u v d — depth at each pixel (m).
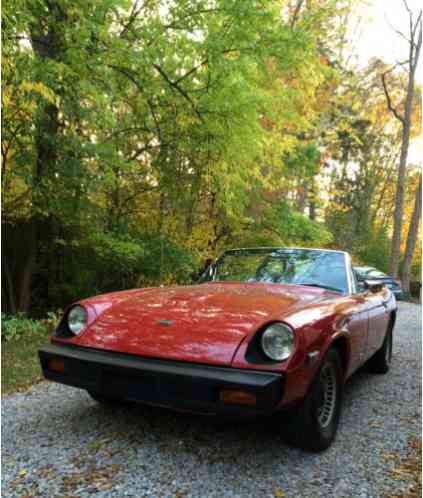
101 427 2.94
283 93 8.89
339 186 30.42
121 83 6.86
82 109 5.86
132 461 2.48
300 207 16.47
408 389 4.17
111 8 5.97
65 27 5.67
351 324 2.96
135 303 2.93
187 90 7.21
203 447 2.66
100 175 6.58
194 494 2.16
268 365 2.21
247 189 9.30
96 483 2.25
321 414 2.70
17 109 5.50
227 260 4.11
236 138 7.20
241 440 2.77
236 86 6.76
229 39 6.85
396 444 2.83
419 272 25.62
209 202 8.97
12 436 2.80
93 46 5.89
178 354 2.35
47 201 6.62
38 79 5.16
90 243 7.30
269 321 2.34
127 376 2.43
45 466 2.42
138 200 8.55
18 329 6.19
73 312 2.89
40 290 8.34
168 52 6.70
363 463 2.54
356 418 3.33
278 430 2.65
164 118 7.54
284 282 3.58
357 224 25.33
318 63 8.11
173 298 2.99
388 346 4.96
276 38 7.05
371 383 4.40
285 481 2.30
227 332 2.39
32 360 4.89
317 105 16.36
